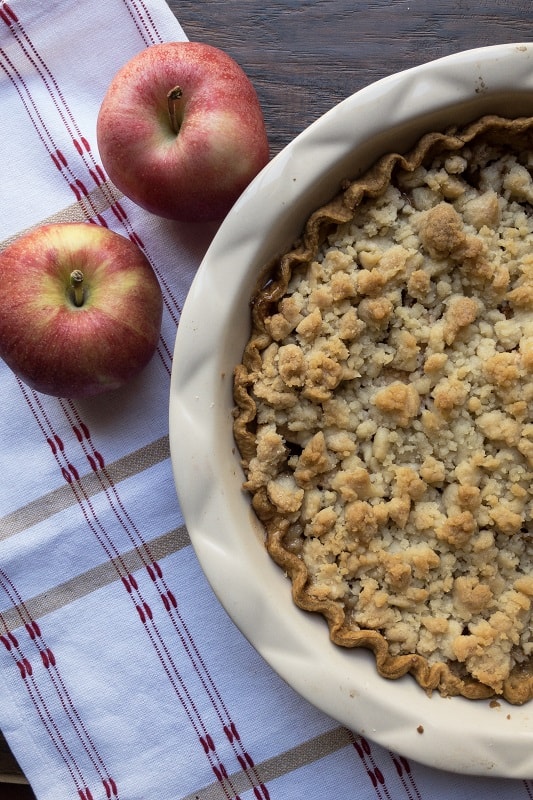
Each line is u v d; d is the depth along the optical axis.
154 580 0.45
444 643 0.40
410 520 0.40
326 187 0.39
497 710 0.40
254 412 0.40
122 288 0.41
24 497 0.45
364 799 0.44
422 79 0.37
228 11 0.44
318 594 0.39
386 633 0.40
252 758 0.45
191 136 0.40
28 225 0.45
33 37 0.44
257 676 0.45
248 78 0.44
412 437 0.40
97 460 0.45
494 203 0.39
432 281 0.40
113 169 0.41
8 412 0.45
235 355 0.40
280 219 0.38
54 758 0.46
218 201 0.42
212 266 0.39
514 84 0.37
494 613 0.40
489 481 0.40
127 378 0.43
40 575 0.45
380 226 0.39
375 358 0.39
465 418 0.40
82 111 0.45
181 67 0.40
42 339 0.41
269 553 0.40
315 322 0.39
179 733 0.45
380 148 0.39
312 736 0.45
